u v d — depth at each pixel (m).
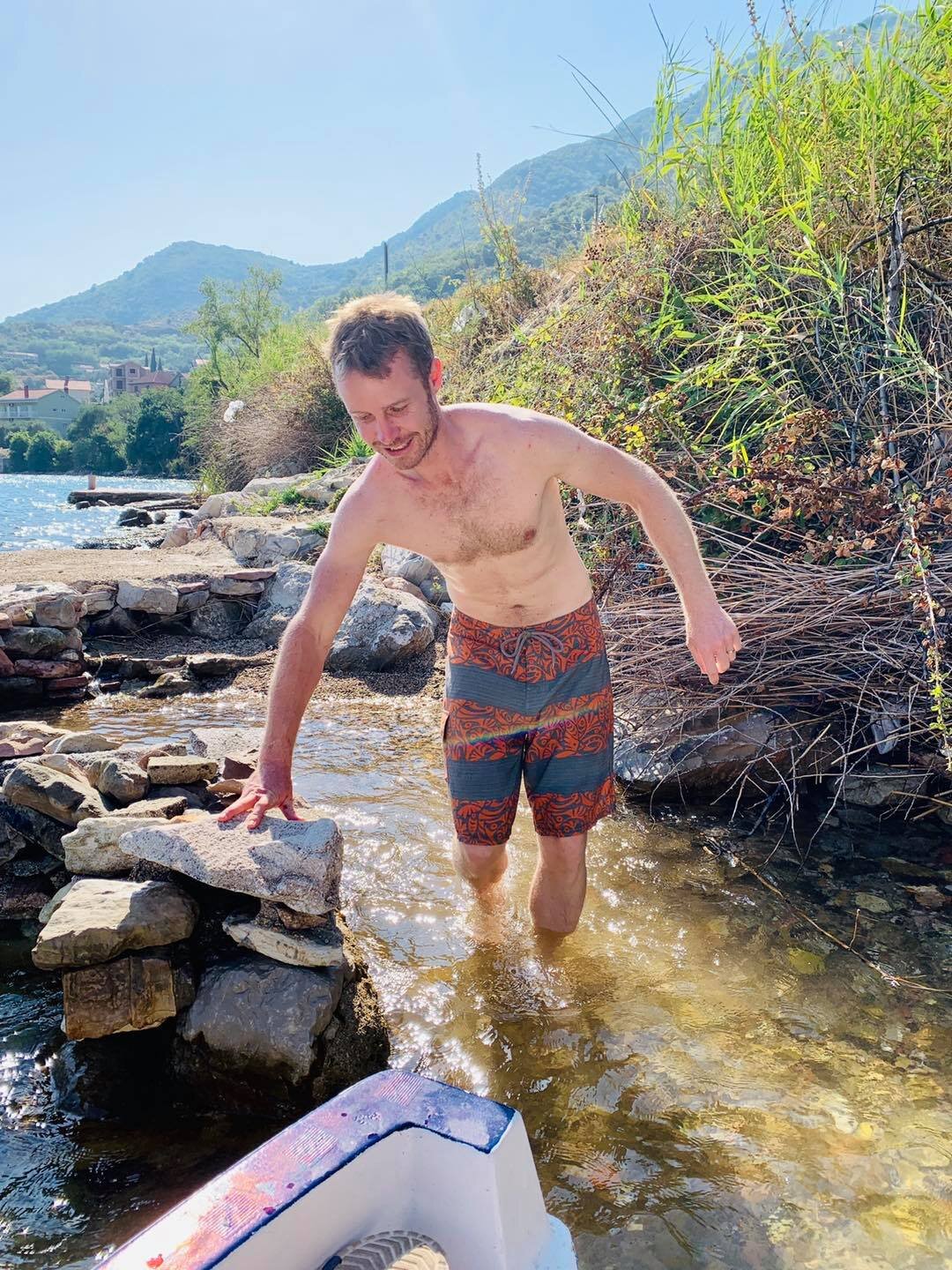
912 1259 1.81
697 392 4.65
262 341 22.98
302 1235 1.34
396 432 2.27
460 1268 1.45
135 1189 2.00
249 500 11.11
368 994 2.55
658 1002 2.65
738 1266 1.80
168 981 2.41
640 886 3.30
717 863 3.47
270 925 2.48
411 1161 1.49
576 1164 2.06
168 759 3.37
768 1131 2.16
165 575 6.90
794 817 3.84
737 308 4.62
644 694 4.13
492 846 2.90
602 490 2.62
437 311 11.59
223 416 17.84
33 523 18.55
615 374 4.91
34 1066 2.38
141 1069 2.38
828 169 4.83
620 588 4.23
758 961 2.85
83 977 2.37
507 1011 2.61
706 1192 1.99
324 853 2.45
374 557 7.45
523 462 2.50
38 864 3.18
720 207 5.18
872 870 3.42
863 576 3.70
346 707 5.27
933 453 3.81
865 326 4.30
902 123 4.71
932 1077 2.34
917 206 4.46
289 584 6.76
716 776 3.96
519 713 2.74
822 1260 1.81
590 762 2.77
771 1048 2.46
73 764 3.35
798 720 4.00
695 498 4.07
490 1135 1.45
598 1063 2.40
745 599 3.88
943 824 3.77
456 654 2.82
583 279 6.26
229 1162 2.08
